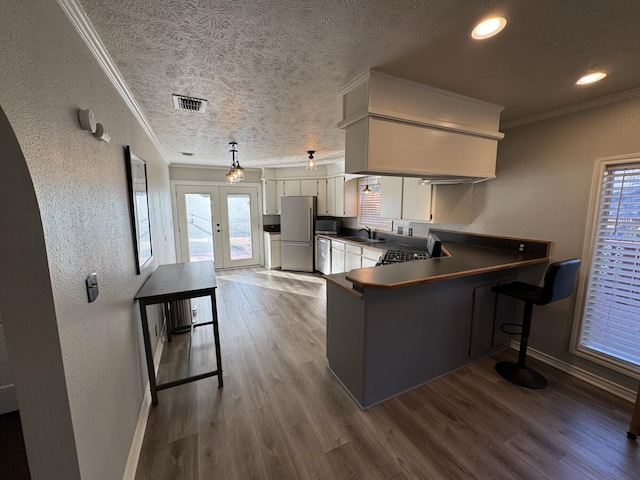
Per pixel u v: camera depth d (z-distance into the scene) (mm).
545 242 2461
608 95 2016
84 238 1140
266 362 2570
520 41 1381
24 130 797
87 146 1218
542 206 2477
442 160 2092
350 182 5359
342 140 3479
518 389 2172
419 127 1965
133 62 1562
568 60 1559
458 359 2418
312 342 2939
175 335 3121
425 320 2172
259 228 6504
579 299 2283
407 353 2115
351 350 2070
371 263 4172
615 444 1672
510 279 2637
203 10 1148
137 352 1906
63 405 932
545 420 1857
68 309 972
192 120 2633
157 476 1487
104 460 1195
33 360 888
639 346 2012
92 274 1189
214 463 1560
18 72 782
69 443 956
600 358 2180
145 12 1154
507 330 2730
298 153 4398
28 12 833
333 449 1644
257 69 1665
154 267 2867
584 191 2215
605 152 2084
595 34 1318
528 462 1555
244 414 1925
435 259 2408
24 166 796
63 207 984
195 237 5855
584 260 2242
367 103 1752
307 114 2486
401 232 4414
